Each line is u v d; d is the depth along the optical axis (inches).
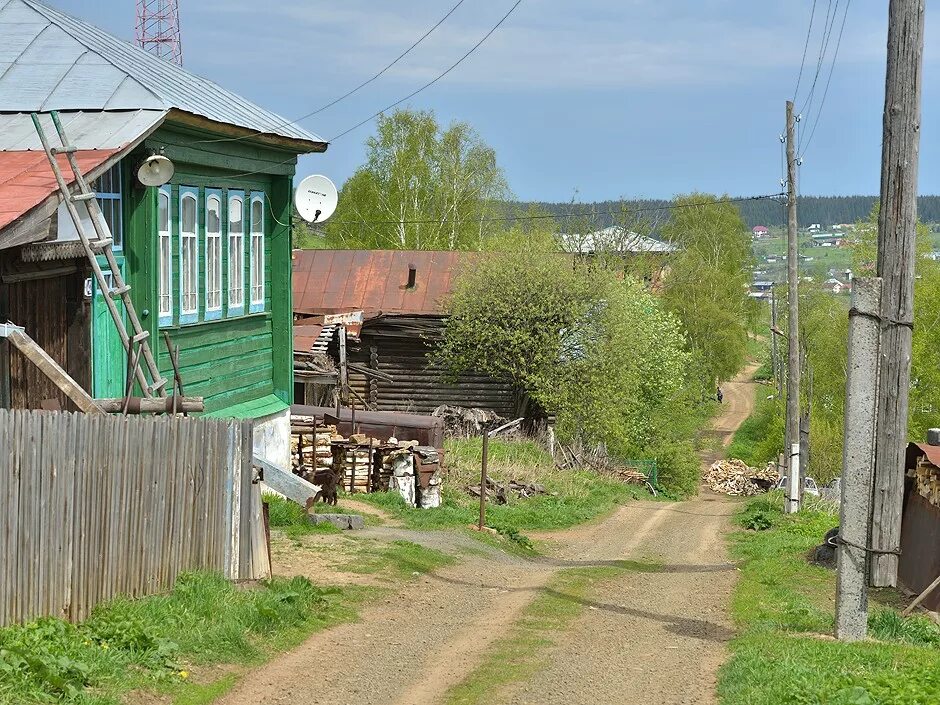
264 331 805.2
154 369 468.4
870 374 427.5
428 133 2363.4
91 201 469.4
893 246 425.7
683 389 1936.5
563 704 327.0
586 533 945.5
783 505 1187.9
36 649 297.4
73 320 520.4
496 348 1464.1
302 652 375.6
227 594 401.1
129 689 299.3
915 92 419.5
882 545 429.7
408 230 2357.3
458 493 986.7
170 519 397.7
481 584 563.2
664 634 456.1
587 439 1589.6
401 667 366.0
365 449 836.0
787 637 423.8
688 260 2664.9
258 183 785.6
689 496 1847.9
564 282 1451.8
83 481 350.0
